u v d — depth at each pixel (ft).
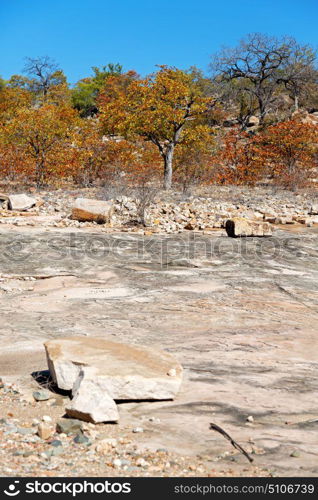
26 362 20.18
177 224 60.29
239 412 16.11
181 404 16.55
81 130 102.42
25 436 13.61
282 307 30.17
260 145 110.01
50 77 241.14
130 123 93.86
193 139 97.96
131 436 14.05
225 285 34.71
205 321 27.07
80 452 12.76
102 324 26.00
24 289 33.04
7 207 67.51
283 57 190.60
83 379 15.79
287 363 21.18
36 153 90.84
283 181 100.17
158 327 25.82
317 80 197.77
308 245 50.19
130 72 220.64
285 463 12.67
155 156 104.06
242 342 23.79
